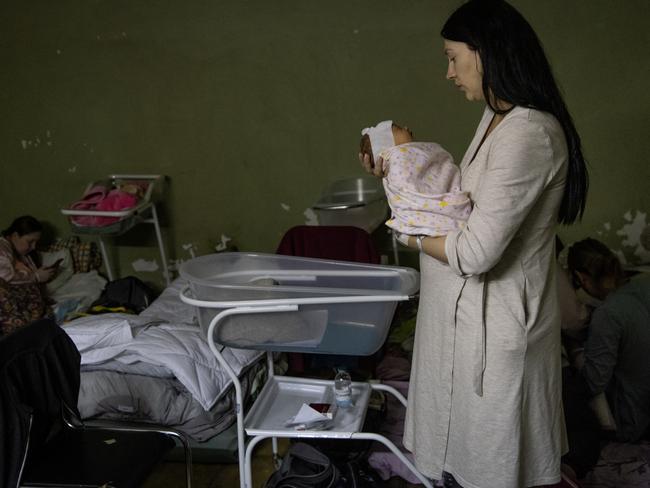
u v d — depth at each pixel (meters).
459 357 1.63
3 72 4.05
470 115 3.70
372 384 2.28
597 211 3.74
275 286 1.91
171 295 3.38
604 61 3.55
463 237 1.47
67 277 4.03
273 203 4.01
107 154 4.09
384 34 3.66
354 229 2.71
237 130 3.93
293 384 2.31
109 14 3.87
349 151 3.86
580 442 2.34
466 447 1.65
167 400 2.54
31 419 1.79
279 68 3.80
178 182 4.07
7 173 4.22
